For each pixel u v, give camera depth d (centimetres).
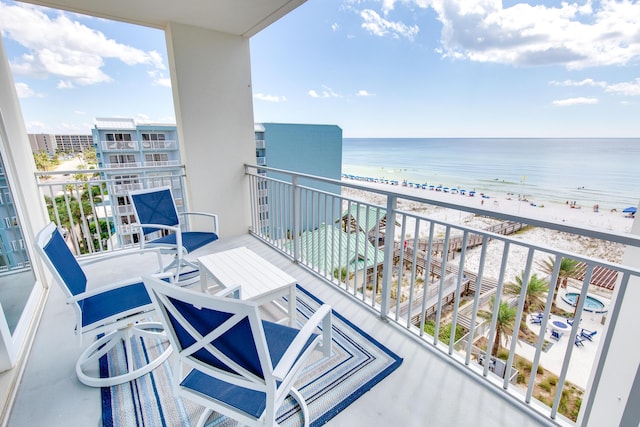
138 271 295
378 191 202
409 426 136
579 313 123
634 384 110
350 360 174
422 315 189
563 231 120
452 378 163
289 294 185
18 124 269
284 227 336
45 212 298
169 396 149
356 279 237
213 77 350
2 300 188
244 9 285
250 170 398
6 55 272
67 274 153
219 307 83
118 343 186
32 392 150
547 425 135
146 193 285
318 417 139
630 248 175
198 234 289
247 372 94
